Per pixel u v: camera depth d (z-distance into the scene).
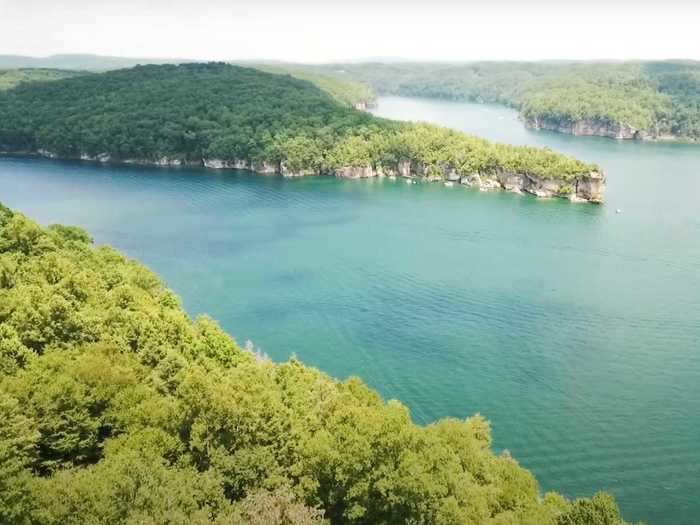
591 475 82.56
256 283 148.00
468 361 112.50
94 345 67.00
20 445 45.69
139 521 37.22
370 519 49.53
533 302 139.50
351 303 137.38
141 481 40.97
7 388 53.56
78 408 53.50
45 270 86.94
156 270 154.75
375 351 115.75
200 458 50.16
